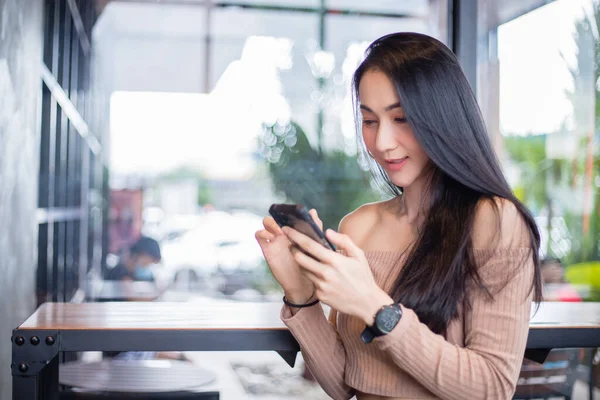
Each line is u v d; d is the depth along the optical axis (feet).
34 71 8.10
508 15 8.81
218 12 17.69
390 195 4.49
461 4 8.03
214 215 17.28
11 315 6.89
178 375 6.71
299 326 3.96
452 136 3.57
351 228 4.36
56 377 4.75
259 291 16.89
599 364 7.14
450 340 3.64
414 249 3.82
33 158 8.08
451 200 3.78
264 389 9.67
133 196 16.60
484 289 3.49
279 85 18.33
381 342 3.38
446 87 3.58
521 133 9.22
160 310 5.15
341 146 18.70
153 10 17.11
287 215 3.40
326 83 18.61
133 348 4.30
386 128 3.68
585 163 9.20
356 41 18.61
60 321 4.53
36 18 8.24
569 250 9.24
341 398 4.23
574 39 9.04
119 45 16.97
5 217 6.62
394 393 3.78
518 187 9.41
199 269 16.61
